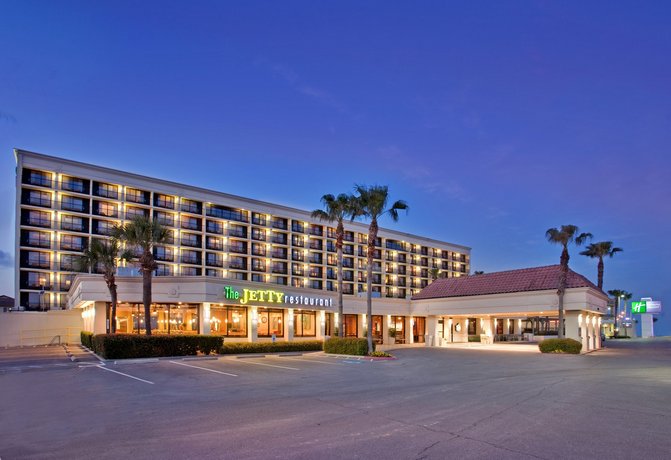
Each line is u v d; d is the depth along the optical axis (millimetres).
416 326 52375
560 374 19344
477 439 8383
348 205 34688
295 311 43375
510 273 41875
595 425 9445
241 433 8898
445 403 12031
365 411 10984
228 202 78625
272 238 84312
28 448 8070
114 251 32344
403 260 104938
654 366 23094
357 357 29062
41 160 61469
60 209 62469
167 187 72062
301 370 21328
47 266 61094
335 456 7398
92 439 8586
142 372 20219
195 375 19078
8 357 28422
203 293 35469
